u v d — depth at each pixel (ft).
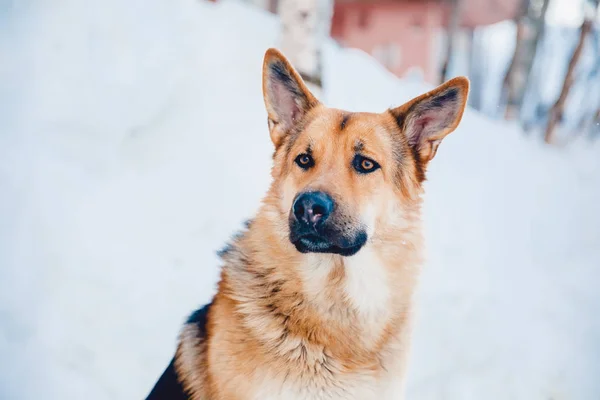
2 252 14.03
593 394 13.52
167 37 22.88
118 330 13.08
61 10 21.44
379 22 64.39
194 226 16.70
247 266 9.12
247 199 18.25
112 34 21.59
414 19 62.75
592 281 19.27
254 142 20.63
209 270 15.31
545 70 53.31
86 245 14.99
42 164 16.87
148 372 12.26
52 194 16.15
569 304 17.56
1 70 18.99
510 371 13.88
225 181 18.65
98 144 18.43
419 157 9.66
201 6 26.18
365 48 65.72
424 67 63.62
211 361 8.69
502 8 69.51
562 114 38.65
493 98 62.44
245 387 8.39
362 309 8.81
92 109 19.26
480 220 21.72
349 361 8.52
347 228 8.45
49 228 15.12
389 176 9.18
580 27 40.37
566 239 22.43
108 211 16.30
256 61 24.29
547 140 37.93
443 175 24.27
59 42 20.52
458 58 68.85
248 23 26.89
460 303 16.24
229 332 8.60
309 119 9.57
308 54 23.26
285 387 8.37
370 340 8.81
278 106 9.78
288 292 8.67
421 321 15.12
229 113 21.40
